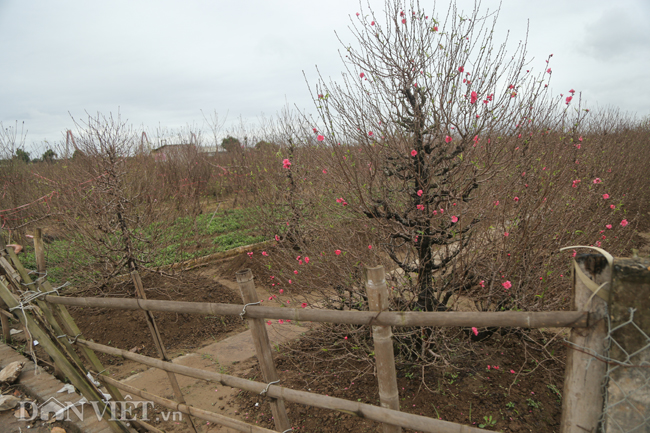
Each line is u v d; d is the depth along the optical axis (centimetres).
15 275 268
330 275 337
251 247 744
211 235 919
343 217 337
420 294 294
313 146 515
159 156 1155
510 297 305
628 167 689
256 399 303
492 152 277
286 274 408
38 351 367
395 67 281
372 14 288
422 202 282
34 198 748
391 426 160
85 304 242
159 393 334
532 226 301
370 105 296
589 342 113
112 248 530
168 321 470
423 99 282
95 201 514
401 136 286
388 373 158
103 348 251
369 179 291
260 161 911
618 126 1105
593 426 115
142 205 618
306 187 545
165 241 611
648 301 103
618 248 363
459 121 279
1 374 312
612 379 109
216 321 489
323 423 262
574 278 117
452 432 138
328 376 311
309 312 163
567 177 345
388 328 154
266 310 175
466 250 293
